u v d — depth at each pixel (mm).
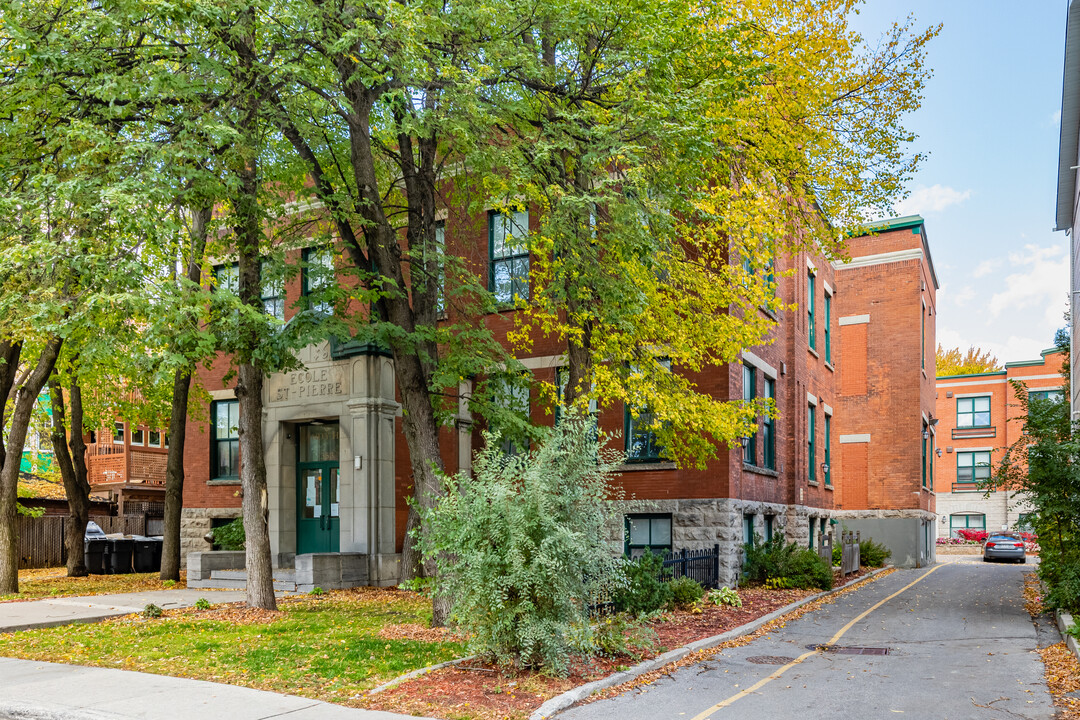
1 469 19281
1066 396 16703
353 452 20344
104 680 9258
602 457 11766
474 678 9422
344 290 14172
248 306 12055
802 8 15766
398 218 18891
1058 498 15422
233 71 12297
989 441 57500
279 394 22141
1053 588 14938
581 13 12055
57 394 24250
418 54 11633
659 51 12141
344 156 15977
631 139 12867
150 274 11039
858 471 35531
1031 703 8742
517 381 16047
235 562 21156
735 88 13180
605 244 13719
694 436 16828
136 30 11633
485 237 21625
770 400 16438
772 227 15156
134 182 10328
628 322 14000
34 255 10125
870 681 9938
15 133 11719
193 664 10078
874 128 16375
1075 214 24594
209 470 25266
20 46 10477
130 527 32375
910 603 18500
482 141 13211
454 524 9914
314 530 21859
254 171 13992
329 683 9109
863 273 36250
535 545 9625
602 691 9266
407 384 14125
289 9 11641
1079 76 19734
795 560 20578
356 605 16172
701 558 17891
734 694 9219
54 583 21266
